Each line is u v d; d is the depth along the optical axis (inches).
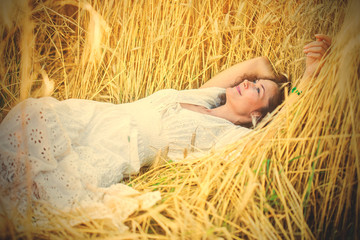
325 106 35.5
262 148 38.4
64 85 61.9
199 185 38.0
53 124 38.8
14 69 56.9
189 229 32.8
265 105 55.9
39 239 32.5
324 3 62.6
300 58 60.6
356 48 33.0
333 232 34.8
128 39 62.4
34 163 36.4
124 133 46.5
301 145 37.5
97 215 35.0
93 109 46.9
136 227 36.6
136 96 63.1
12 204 33.5
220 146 50.3
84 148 42.3
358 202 33.7
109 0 60.9
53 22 63.7
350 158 34.7
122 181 47.1
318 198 37.2
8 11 37.8
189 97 56.8
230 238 31.9
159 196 36.6
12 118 37.8
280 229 35.1
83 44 61.1
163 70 64.2
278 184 36.0
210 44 66.4
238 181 37.2
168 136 50.2
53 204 36.1
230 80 61.9
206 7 67.6
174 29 64.9
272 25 68.7
